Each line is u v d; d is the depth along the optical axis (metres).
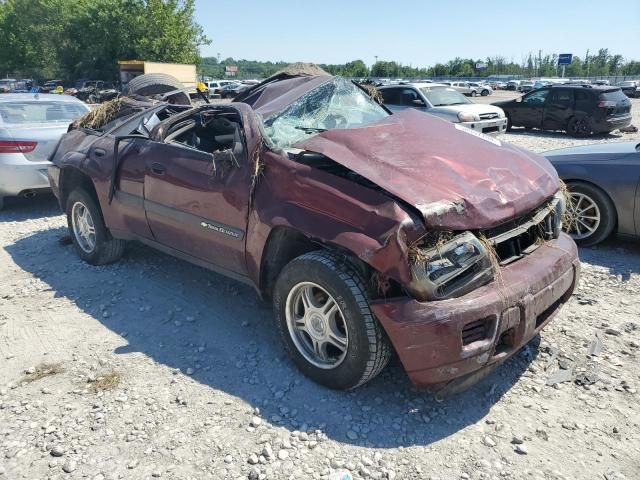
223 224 3.66
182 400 3.12
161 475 2.57
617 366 3.38
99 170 4.81
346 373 3.01
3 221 7.12
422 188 2.91
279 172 3.30
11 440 2.83
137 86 6.70
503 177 3.27
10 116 7.33
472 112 11.88
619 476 2.51
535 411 2.98
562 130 16.42
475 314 2.69
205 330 3.95
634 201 5.20
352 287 2.85
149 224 4.41
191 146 4.31
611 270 5.00
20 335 3.95
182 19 51.72
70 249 5.83
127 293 4.62
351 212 2.90
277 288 3.27
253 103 4.71
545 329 3.86
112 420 2.96
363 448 2.72
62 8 60.16
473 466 2.59
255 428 2.88
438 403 3.07
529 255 3.21
